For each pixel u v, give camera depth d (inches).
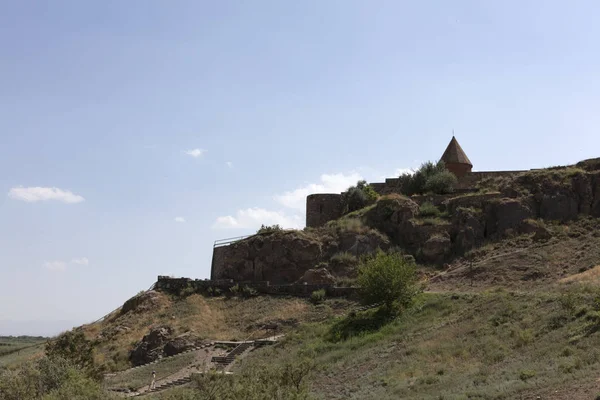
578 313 1225.4
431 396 976.3
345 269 2050.9
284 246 2140.7
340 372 1323.8
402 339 1434.5
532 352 1115.3
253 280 2149.4
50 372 1149.1
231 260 2213.3
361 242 2130.9
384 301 1674.5
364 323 1637.6
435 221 2150.6
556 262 1784.0
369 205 2426.2
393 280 1663.4
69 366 1208.8
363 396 1091.3
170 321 1919.3
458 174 2647.6
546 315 1288.1
